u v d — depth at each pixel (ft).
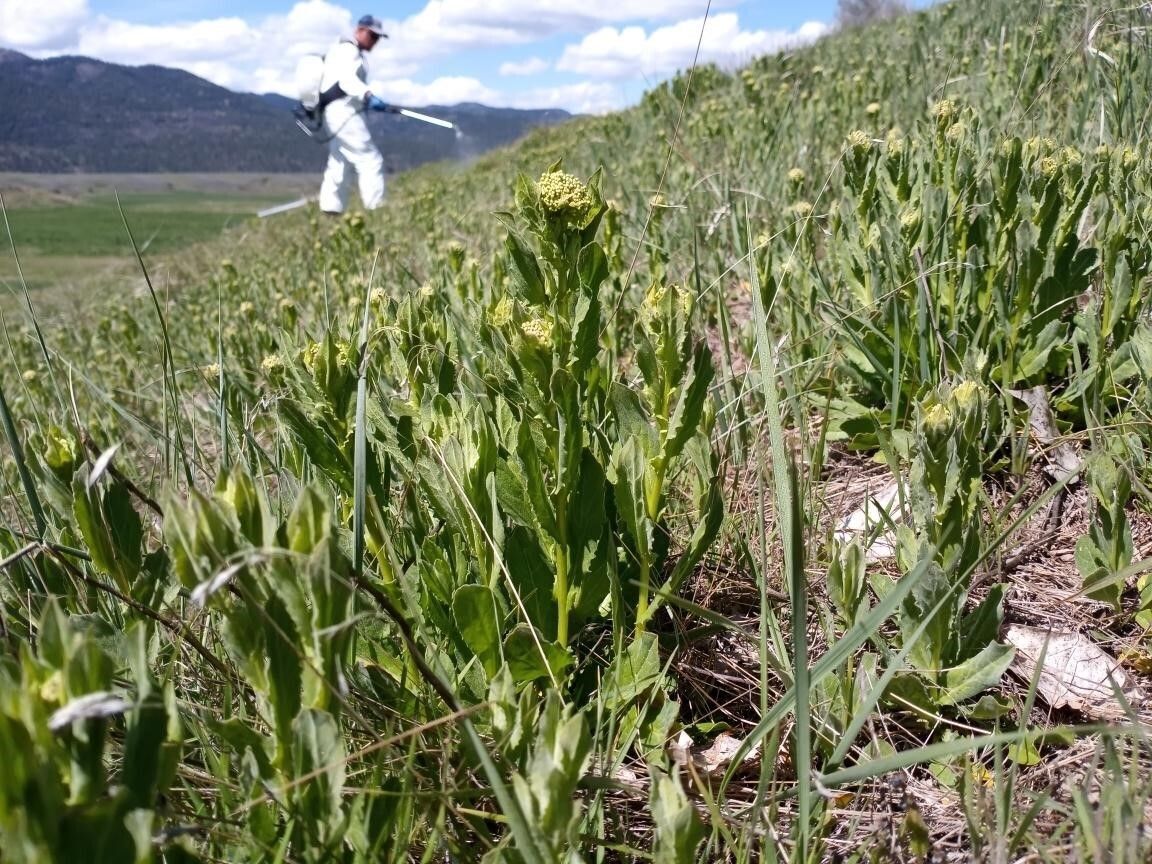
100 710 2.62
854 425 8.64
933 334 8.52
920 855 4.38
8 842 2.48
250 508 3.69
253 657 3.57
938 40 24.41
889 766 3.97
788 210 11.75
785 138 18.01
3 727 2.54
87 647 2.79
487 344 6.51
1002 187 8.18
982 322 8.29
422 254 20.18
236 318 18.15
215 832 3.79
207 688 5.34
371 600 5.32
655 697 5.77
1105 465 6.11
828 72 27.07
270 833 3.90
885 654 5.54
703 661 6.31
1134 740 3.98
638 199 16.84
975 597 6.46
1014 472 7.64
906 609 5.34
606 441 6.43
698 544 5.76
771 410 4.69
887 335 8.73
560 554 5.48
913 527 6.14
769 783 5.16
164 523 3.45
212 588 3.10
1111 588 6.11
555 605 5.92
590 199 5.55
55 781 2.60
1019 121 12.93
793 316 9.78
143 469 11.22
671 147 8.01
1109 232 8.18
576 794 4.85
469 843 4.50
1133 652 5.82
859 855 4.46
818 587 6.53
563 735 3.44
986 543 6.57
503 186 30.83
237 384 7.91
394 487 6.89
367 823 4.01
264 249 37.55
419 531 6.11
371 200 42.32
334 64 40.70
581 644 6.24
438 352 6.67
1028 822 3.96
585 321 5.77
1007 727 5.41
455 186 40.86
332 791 3.62
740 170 16.48
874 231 8.93
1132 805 3.80
